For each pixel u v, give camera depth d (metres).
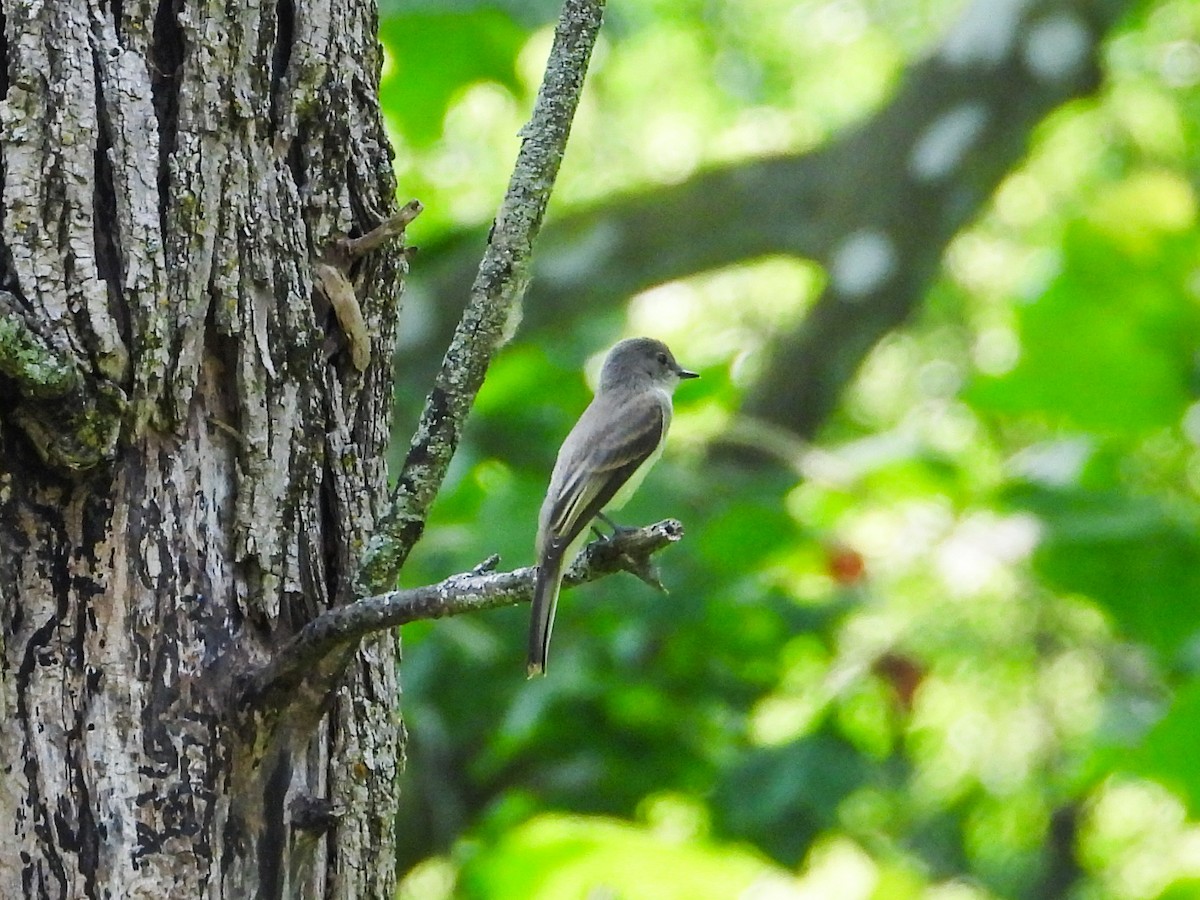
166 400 5.33
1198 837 13.06
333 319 5.84
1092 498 13.35
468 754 13.55
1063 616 16.34
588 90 22.06
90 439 5.12
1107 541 12.91
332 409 5.80
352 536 5.78
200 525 5.39
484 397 13.12
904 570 14.41
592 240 16.95
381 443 6.09
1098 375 13.80
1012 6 17.69
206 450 5.43
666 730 13.08
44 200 5.17
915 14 23.28
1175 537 12.87
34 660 5.19
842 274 17.22
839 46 23.42
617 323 16.75
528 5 12.87
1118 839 19.56
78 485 5.24
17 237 5.15
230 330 5.46
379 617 5.12
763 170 17.48
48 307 5.13
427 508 5.58
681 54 23.25
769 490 14.03
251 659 5.39
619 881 11.20
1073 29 17.39
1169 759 11.69
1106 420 13.90
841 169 17.58
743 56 23.19
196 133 5.45
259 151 5.61
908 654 13.83
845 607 13.47
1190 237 13.58
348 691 5.84
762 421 18.14
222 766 5.30
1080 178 23.16
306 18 5.79
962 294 24.02
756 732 13.08
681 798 13.10
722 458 16.95
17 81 5.20
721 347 21.84
